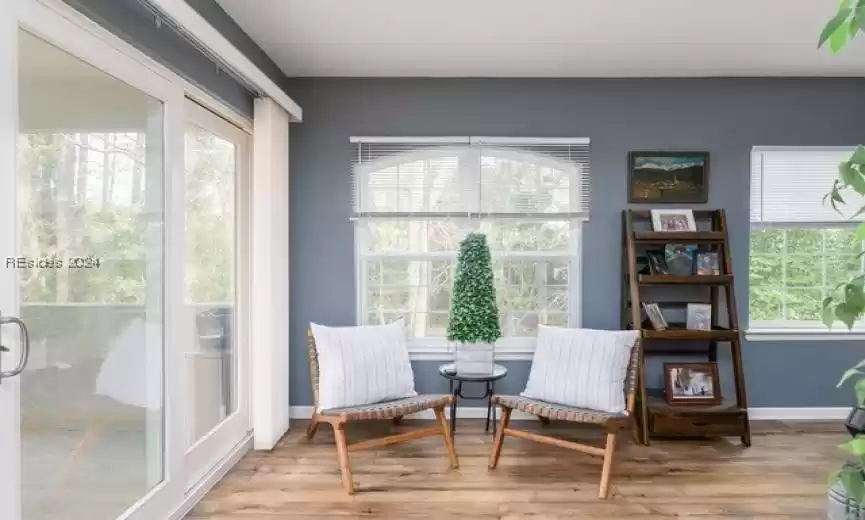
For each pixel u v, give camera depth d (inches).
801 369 159.3
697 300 157.1
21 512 65.6
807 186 158.9
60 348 72.7
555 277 161.3
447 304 161.5
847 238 161.0
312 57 141.9
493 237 160.6
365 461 127.1
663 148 158.2
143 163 90.3
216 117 119.5
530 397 129.0
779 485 114.3
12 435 62.9
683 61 145.0
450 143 157.2
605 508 104.0
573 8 113.7
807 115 158.4
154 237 94.0
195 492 105.5
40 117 68.7
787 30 124.3
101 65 77.7
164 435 95.8
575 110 158.4
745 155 157.9
